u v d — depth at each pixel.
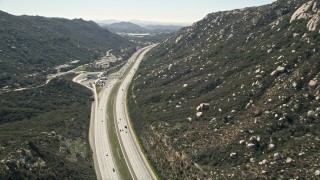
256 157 116.25
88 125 185.25
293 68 152.75
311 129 120.62
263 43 198.75
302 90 137.88
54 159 126.25
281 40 185.75
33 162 115.50
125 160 145.62
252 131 127.88
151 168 137.12
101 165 141.88
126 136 171.12
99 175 133.50
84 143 159.25
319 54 149.00
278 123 127.00
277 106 135.25
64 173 120.25
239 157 118.62
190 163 124.62
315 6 190.75
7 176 102.44
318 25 170.00
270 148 118.06
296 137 119.75
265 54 185.12
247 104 147.25
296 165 105.06
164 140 146.88
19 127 157.00
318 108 127.44
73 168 126.75
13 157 111.62
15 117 171.25
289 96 137.00
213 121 145.88
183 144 137.38
